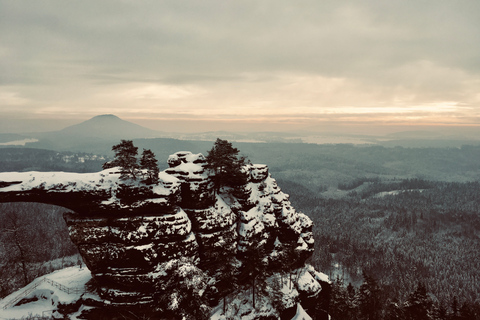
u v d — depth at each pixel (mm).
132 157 44281
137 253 41812
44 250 117125
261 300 52531
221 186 59594
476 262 189125
